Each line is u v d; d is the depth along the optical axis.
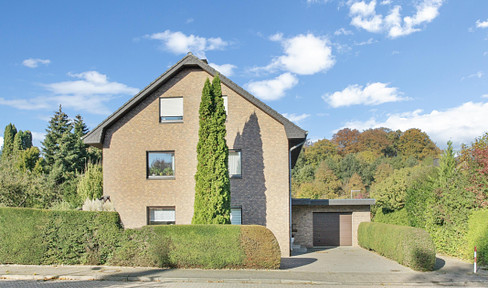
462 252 16.23
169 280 11.79
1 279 11.90
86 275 12.08
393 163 58.25
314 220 23.05
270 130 17.77
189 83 18.22
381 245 17.77
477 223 15.26
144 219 17.67
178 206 17.66
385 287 11.30
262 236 13.33
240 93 17.70
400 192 27.97
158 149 17.98
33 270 12.77
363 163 59.41
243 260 13.23
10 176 20.22
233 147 17.75
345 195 51.81
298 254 18.67
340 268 13.98
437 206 17.97
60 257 13.65
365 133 66.81
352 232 22.86
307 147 68.56
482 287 11.37
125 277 11.93
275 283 11.63
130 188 17.89
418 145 62.09
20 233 13.71
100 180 27.05
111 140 18.20
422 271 13.38
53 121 47.69
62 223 13.68
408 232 14.23
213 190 14.82
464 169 18.39
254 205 17.50
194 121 18.02
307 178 57.03
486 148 17.11
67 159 44.00
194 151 17.86
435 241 18.14
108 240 13.54
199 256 13.21
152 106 18.22
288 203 17.47
